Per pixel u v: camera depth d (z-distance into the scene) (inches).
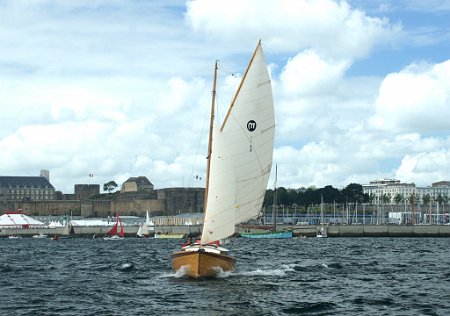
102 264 2957.7
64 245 5856.3
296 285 1940.2
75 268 2709.2
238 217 2071.9
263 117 2069.4
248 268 2541.8
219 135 1891.0
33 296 1736.0
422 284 2011.6
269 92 2069.4
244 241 6441.9
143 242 6692.9
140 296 1704.0
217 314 1438.2
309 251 4121.6
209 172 2006.6
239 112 2033.7
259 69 2047.2
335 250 4301.2
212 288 1812.3
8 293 1803.6
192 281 1957.4
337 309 1504.7
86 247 5305.1
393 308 1523.1
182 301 1604.3
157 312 1462.8
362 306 1550.2
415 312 1467.8
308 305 1546.5
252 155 2066.9
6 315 1434.5
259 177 2094.0
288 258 3297.2
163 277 2166.6
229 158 1895.9
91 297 1706.4
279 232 7391.7
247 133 2049.7
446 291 1833.2
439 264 2864.2
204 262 1939.0
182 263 1980.8
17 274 2420.0
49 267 2783.0
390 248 4633.4
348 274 2343.8
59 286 1971.0
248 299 1632.6
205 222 1918.1
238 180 2050.9
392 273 2395.4
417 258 3336.6
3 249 4955.7
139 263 2982.3
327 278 2178.9
